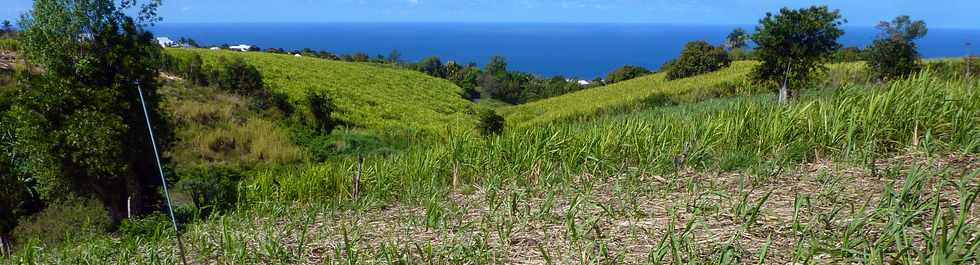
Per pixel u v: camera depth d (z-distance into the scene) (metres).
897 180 4.39
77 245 6.19
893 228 3.02
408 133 32.09
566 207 4.94
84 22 13.98
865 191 4.24
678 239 3.58
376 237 4.87
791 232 3.53
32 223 10.88
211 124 26.22
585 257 3.50
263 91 33.25
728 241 3.45
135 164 14.92
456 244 4.21
